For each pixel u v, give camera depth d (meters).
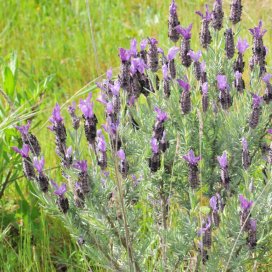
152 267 0.70
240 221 0.61
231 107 0.73
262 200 0.63
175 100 0.67
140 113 0.68
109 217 0.66
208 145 0.68
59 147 0.66
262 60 0.70
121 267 0.67
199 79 0.69
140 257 0.67
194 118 0.67
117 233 0.66
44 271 0.80
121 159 0.63
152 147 0.62
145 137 0.67
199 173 0.66
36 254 0.81
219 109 0.69
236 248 0.64
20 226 0.88
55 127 0.65
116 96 0.64
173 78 0.68
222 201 0.66
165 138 0.65
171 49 0.67
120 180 0.65
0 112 0.91
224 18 0.74
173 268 0.68
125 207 0.66
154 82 0.69
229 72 0.71
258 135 0.68
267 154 0.69
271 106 0.68
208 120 0.68
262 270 0.73
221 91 0.66
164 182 0.67
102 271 0.77
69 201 0.67
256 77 0.70
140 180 0.69
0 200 0.91
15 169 0.95
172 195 0.69
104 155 0.63
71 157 0.65
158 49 0.70
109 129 0.60
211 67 0.72
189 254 0.71
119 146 0.64
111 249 0.68
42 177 0.63
